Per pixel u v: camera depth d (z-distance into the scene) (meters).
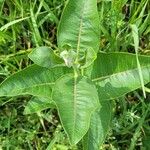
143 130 0.63
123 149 0.65
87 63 0.52
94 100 0.52
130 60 0.54
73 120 0.51
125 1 0.63
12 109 0.66
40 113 0.64
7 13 0.67
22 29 0.66
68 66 0.52
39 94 0.55
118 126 0.62
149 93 0.65
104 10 0.64
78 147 0.63
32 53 0.53
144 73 0.55
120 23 0.63
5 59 0.64
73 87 0.53
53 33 0.67
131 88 0.55
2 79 0.66
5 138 0.64
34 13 0.66
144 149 0.63
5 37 0.64
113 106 0.62
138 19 0.63
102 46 0.64
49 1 0.66
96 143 0.57
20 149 0.64
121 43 0.64
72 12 0.53
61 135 0.63
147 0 0.62
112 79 0.55
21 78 0.55
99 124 0.57
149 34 0.66
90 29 0.54
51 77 0.56
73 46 0.54
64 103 0.52
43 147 0.65
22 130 0.65
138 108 0.64
